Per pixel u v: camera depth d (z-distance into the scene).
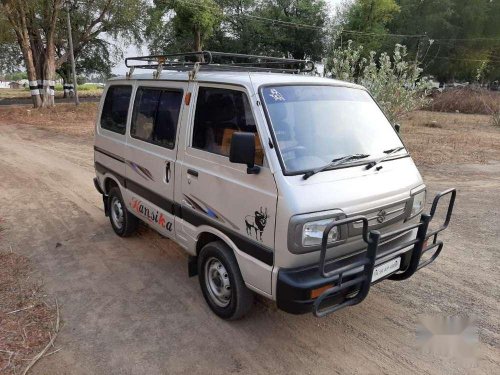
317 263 3.14
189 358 3.41
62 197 7.86
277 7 46.03
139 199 4.93
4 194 8.09
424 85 13.82
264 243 3.18
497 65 49.97
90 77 47.06
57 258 5.19
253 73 3.90
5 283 4.52
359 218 2.94
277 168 3.07
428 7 51.25
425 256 5.35
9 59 37.19
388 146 3.94
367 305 4.20
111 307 4.12
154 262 5.11
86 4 31.86
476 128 19.94
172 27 40.00
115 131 5.38
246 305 3.68
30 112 24.12
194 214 3.93
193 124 3.89
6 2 25.20
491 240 5.92
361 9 43.12
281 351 3.51
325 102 3.75
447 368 3.33
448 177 9.71
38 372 3.22
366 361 3.40
